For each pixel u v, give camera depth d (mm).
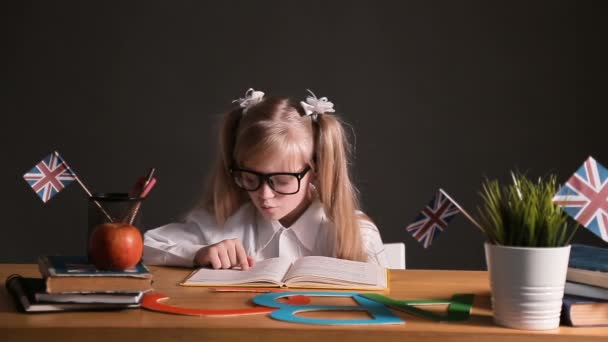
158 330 1111
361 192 3682
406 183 3668
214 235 2012
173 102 3684
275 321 1156
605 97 3576
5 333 1103
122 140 3693
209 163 3686
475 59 3623
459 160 3650
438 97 3643
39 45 3680
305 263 1553
